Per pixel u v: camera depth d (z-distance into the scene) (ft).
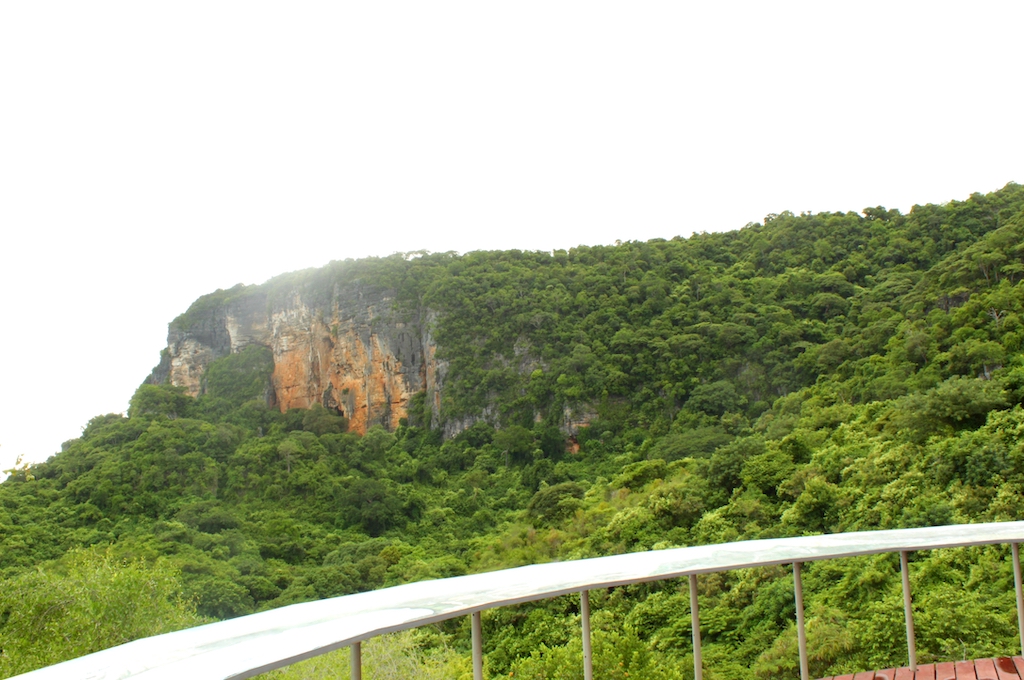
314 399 380.17
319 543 204.85
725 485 110.73
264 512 241.76
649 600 72.90
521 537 142.00
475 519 219.00
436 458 287.89
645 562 13.08
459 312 336.08
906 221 296.10
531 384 291.79
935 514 69.77
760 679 55.93
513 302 332.39
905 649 51.26
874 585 63.05
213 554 177.99
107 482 231.50
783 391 225.76
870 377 153.58
